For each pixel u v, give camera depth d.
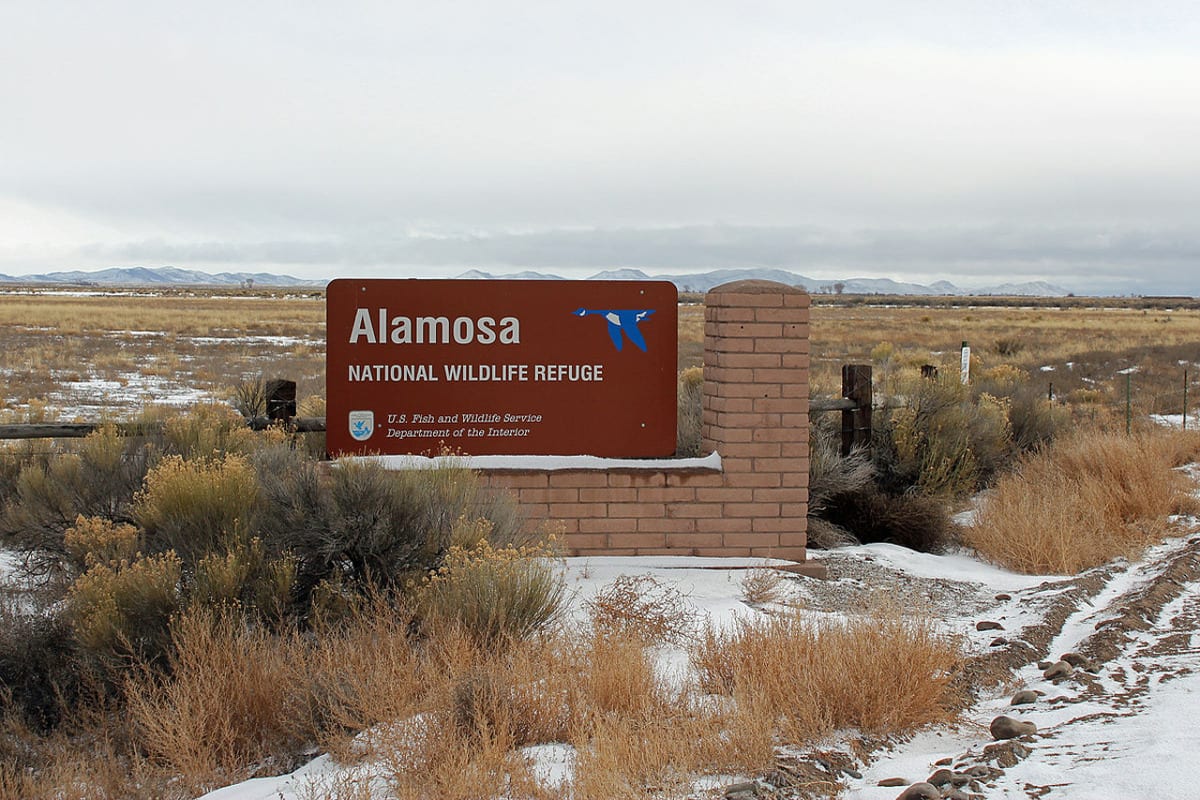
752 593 9.38
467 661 6.80
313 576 8.58
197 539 8.17
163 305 127.50
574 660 6.71
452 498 9.09
